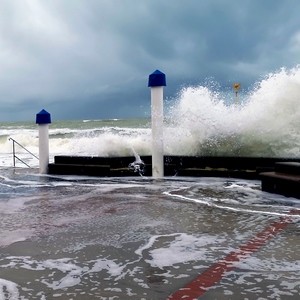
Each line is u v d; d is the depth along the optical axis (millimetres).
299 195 5426
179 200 5473
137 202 5371
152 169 8445
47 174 9320
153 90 8250
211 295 2242
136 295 2262
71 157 9414
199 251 3117
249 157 8117
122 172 8734
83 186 7113
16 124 82438
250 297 2207
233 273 2607
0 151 22094
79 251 3166
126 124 63000
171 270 2686
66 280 2523
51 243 3414
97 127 56031
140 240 3469
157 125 8305
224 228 3867
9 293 2320
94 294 2289
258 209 4789
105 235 3660
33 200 5684
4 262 2906
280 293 2264
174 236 3588
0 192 6484
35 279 2551
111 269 2725
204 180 7750
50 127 59125
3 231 3877
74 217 4477
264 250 3121
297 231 3715
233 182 7379
